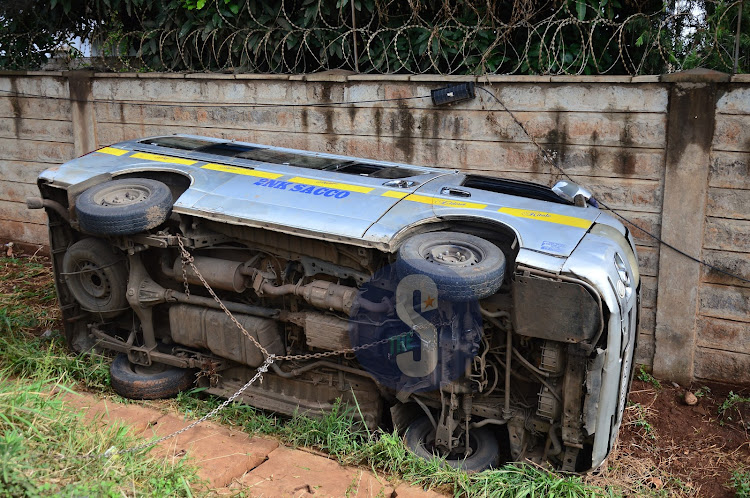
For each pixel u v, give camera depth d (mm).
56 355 6125
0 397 4336
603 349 4324
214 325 5402
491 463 4777
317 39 7820
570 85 6039
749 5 6203
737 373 5941
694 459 5242
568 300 4199
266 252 5332
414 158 6820
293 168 5680
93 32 8961
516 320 4371
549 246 4465
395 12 7559
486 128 6449
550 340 4375
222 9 7934
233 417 5398
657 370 6219
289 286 5133
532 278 4258
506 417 4672
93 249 5723
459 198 5086
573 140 6145
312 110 7152
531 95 6199
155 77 7883
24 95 8766
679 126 5730
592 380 4336
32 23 9234
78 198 5414
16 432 3904
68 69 8680
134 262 5625
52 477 3764
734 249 5762
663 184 5914
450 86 6434
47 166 8898
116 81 8133
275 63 8141
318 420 5168
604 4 6594
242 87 7449
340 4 7160
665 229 5949
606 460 5117
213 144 6414
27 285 8062
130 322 6141
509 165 6449
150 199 5293
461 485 4480
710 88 5562
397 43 7555
